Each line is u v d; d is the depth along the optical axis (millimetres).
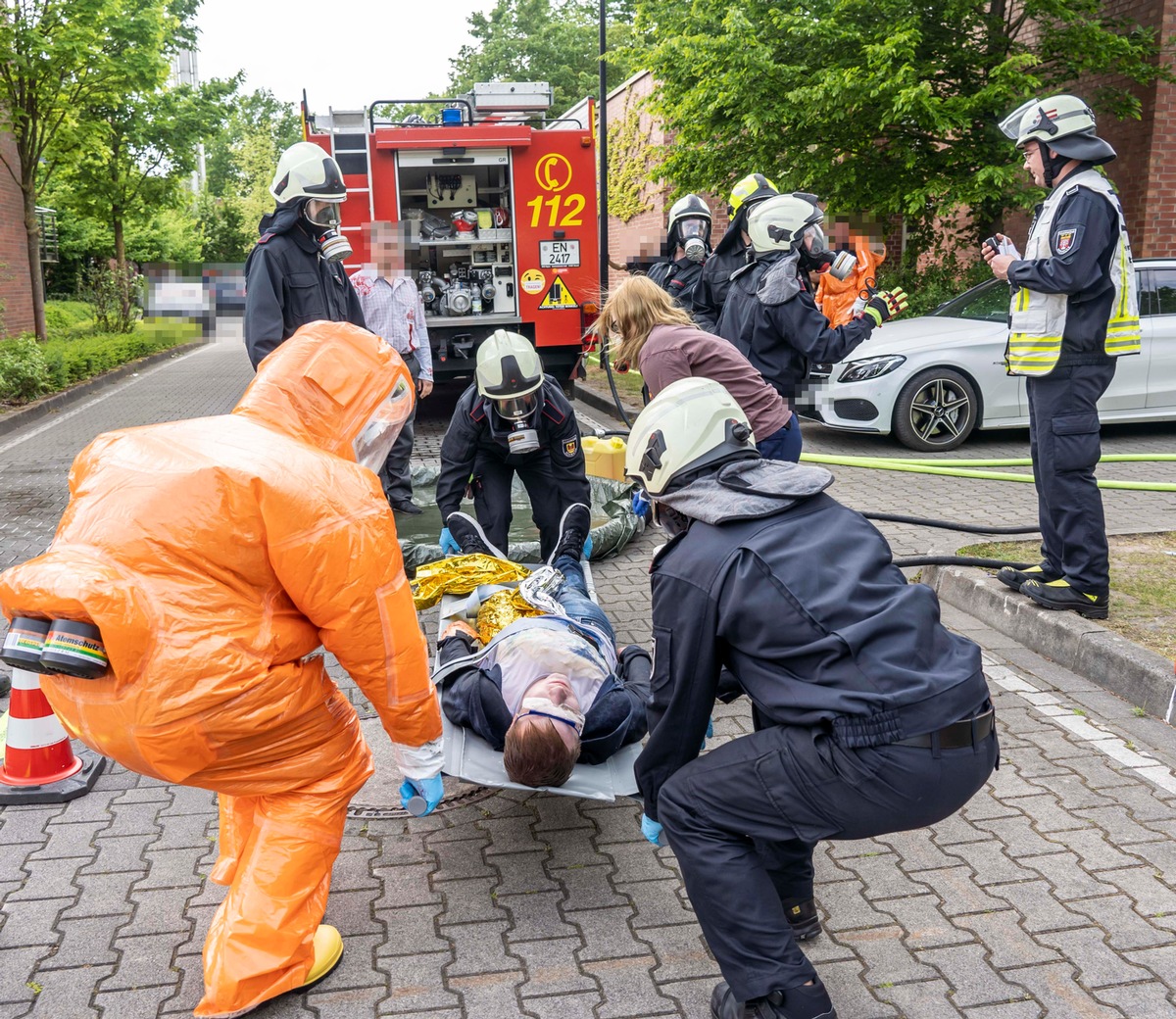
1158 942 2986
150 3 18469
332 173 5266
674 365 4547
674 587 2477
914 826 2402
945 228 14461
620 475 7699
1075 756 4070
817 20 11734
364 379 2820
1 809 3832
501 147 10984
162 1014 2775
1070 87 13461
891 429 9508
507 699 3342
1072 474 4969
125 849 3564
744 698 4715
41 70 16656
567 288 11398
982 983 2830
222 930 2715
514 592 4281
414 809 3055
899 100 10750
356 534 2547
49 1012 2781
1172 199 12773
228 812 3066
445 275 11477
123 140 22984
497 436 5152
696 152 13477
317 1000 2812
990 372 9445
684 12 13359
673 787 2572
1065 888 3246
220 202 43969
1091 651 4773
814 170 12336
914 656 2350
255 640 2463
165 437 2520
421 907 3230
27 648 2311
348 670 2721
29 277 21438
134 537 2357
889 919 3113
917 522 6352
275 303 5285
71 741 4363
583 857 3498
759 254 5008
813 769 2328
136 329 24359
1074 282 4621
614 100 22688
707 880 2461
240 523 2406
